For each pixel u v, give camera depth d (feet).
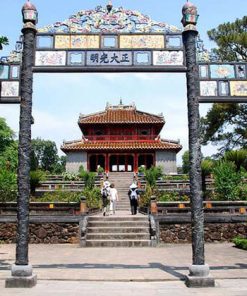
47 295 26.96
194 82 32.99
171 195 108.78
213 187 102.01
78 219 68.49
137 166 190.39
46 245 65.67
